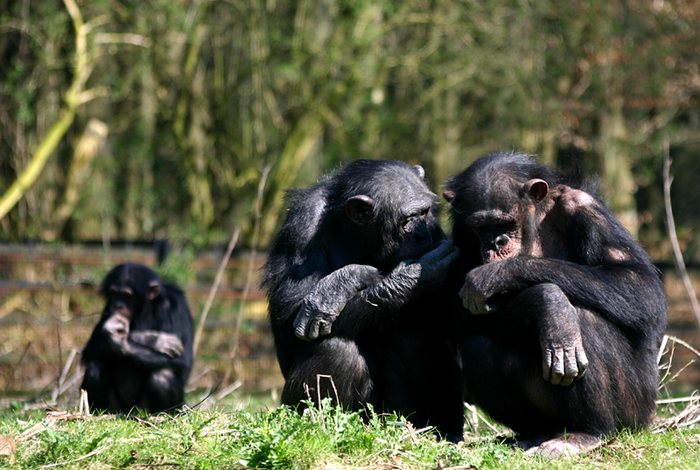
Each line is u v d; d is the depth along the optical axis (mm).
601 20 27391
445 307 8836
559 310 7469
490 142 29344
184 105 26438
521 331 7781
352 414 7340
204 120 27203
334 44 25328
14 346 18516
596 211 8219
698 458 7457
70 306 20156
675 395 13211
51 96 26547
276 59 26156
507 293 7887
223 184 27516
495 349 7883
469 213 8312
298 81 25984
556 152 31266
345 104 26531
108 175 28031
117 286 13219
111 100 27859
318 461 6828
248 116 27250
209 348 19750
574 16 27797
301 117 26266
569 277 7691
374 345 8711
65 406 11617
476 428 9852
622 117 30156
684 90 28594
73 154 26516
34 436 7809
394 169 9086
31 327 18672
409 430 7480
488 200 8234
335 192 9219
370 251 8969
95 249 20781
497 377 7902
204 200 26938
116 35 25062
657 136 30125
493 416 8125
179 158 27812
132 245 20656
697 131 31812
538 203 8352
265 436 7008
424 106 28641
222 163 27578
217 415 8242
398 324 8695
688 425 9109
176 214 28688
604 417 7688
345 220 9016
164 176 28703
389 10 25453
